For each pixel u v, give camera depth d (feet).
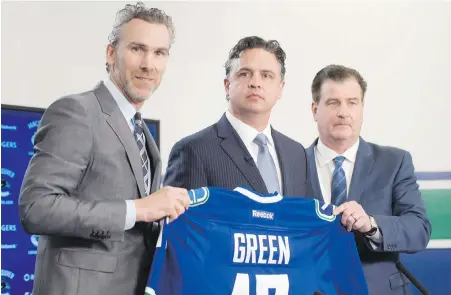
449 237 10.20
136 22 5.56
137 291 5.21
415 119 10.48
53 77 9.34
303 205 5.94
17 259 8.32
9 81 9.09
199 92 10.00
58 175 4.83
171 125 9.85
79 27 9.52
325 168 7.43
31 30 9.27
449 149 10.43
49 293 4.84
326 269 5.97
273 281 5.67
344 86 7.29
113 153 5.17
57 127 4.97
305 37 10.35
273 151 6.68
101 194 5.09
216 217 5.56
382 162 7.25
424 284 10.02
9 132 8.37
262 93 6.45
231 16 10.16
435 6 10.53
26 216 4.70
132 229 5.28
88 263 4.95
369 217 6.39
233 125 6.64
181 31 9.96
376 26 10.45
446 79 10.53
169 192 5.14
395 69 10.47
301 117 10.27
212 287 5.39
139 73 5.52
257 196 5.75
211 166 6.23
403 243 6.52
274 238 5.76
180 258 5.28
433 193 10.31
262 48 6.56
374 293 6.69
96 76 9.57
